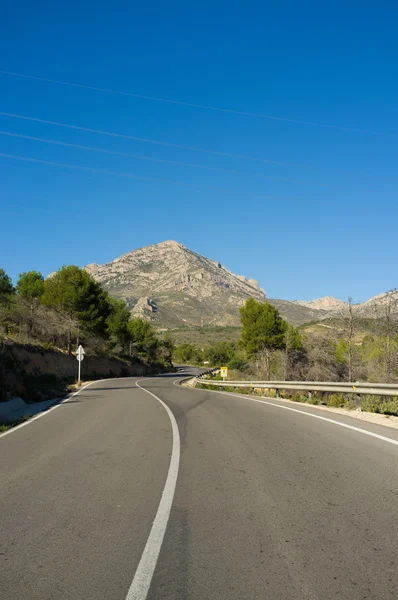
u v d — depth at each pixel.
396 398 15.68
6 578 3.90
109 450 9.35
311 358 47.75
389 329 30.88
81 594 3.62
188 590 3.67
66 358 47.00
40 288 59.50
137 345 91.25
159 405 18.84
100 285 56.84
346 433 11.04
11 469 7.81
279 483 6.75
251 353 55.12
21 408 17.97
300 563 4.13
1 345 25.38
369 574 3.92
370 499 5.97
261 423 13.00
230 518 5.30
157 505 5.80
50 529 5.00
